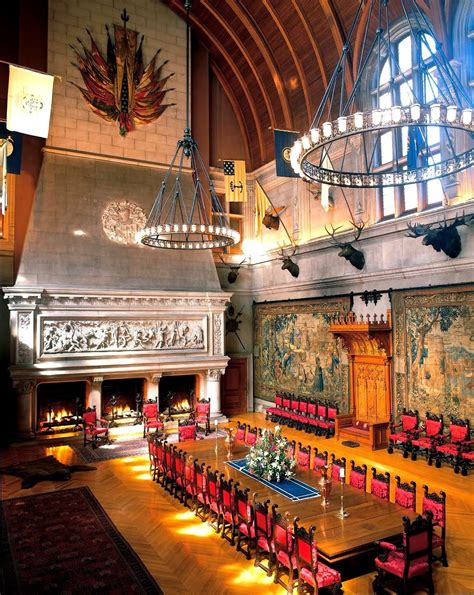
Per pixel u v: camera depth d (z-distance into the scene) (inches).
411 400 553.6
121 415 722.8
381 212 622.5
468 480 451.2
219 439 512.7
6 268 682.8
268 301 831.7
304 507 319.0
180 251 764.6
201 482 382.6
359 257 620.4
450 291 509.0
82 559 318.0
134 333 708.7
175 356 736.3
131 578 292.5
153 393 725.9
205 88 831.7
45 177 684.1
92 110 723.4
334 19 629.9
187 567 307.4
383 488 342.3
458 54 509.0
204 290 768.9
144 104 764.6
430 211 529.0
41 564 311.7
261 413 839.1
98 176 717.9
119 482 481.1
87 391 692.1
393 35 587.5
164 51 790.5
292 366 766.5
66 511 403.2
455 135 516.7
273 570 297.0
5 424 666.8
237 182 711.1
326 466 345.7
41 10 703.1
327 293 695.7
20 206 690.8
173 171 781.3
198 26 800.9
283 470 372.2
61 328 657.6
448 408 508.7
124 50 753.0
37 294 631.2
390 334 582.6
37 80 435.8
